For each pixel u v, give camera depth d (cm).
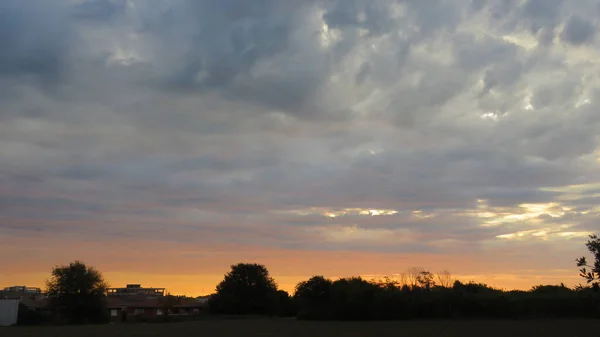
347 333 5188
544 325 6059
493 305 8019
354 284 8931
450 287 8994
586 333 4756
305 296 10062
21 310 8312
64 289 8781
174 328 6344
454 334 4850
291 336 4812
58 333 5400
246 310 11369
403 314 8144
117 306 10925
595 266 1294
